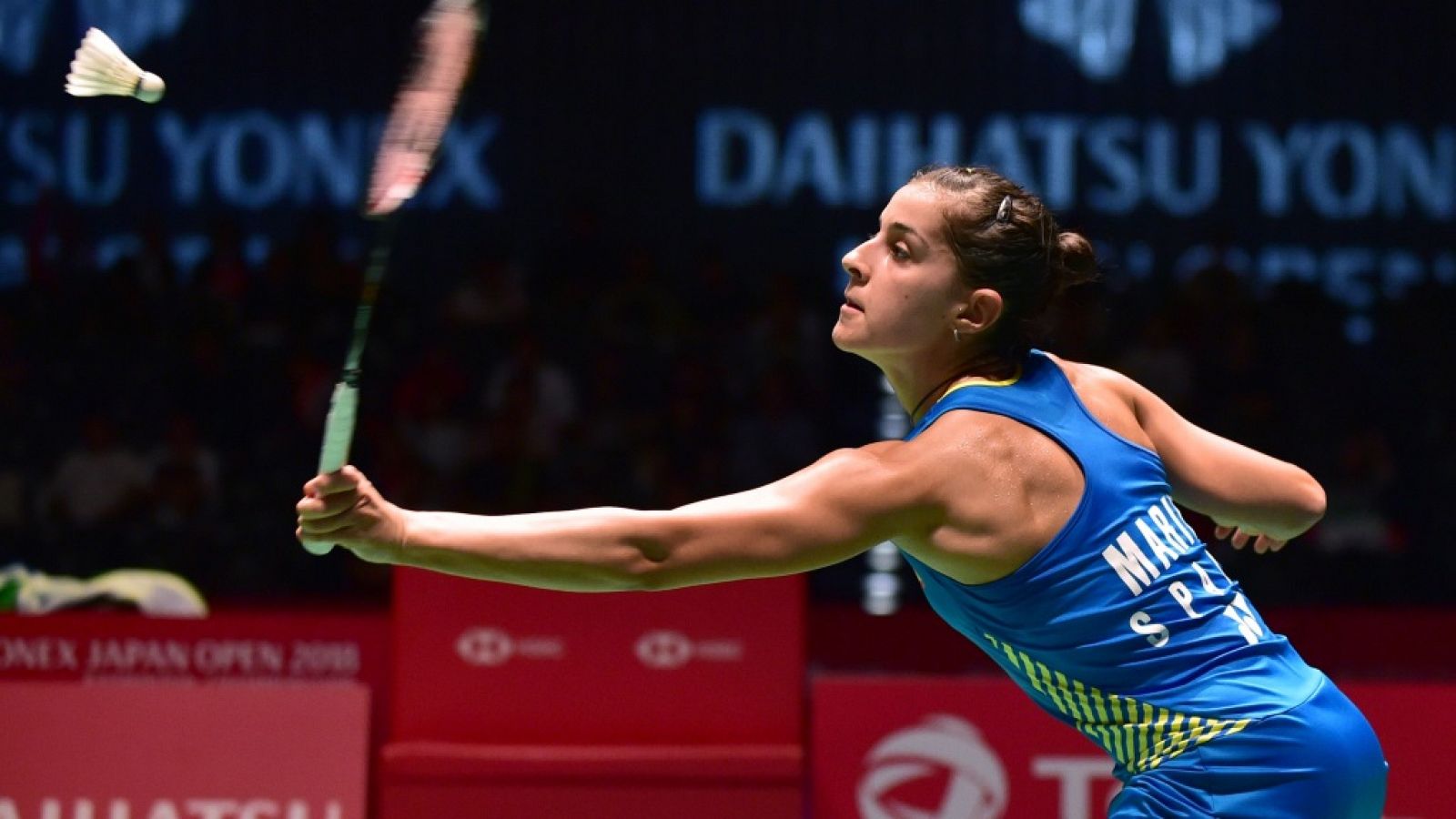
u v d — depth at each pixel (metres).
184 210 35.59
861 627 17.92
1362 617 18.55
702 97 36.41
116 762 14.83
